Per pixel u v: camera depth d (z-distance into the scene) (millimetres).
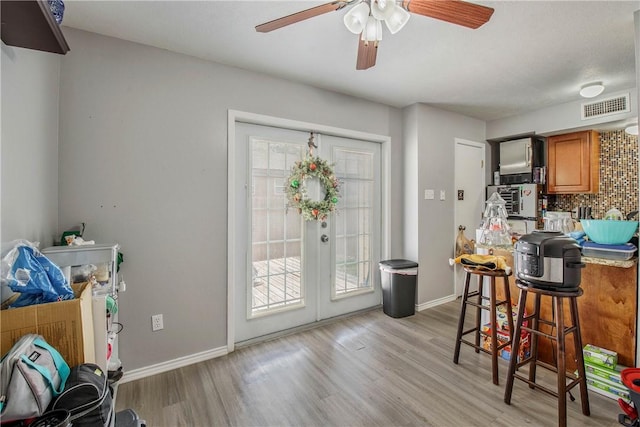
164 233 2195
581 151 3516
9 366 876
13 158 1259
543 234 1746
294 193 2822
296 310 2943
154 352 2164
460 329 2275
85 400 973
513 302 2395
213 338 2391
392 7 1390
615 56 2322
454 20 1456
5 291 1152
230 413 1762
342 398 1890
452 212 3768
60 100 1856
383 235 3514
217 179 2393
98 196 1972
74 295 1221
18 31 1096
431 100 3320
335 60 2369
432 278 3566
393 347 2549
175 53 2225
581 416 1708
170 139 2207
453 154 3771
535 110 3666
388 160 3473
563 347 1591
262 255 2744
